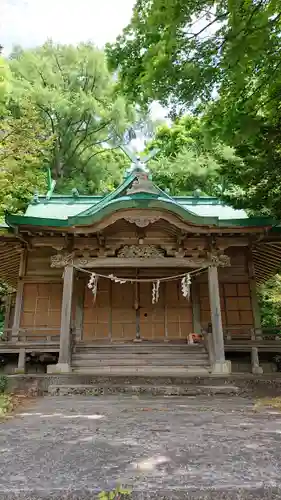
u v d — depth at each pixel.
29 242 13.89
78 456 3.99
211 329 13.84
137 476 3.29
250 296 15.45
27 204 16.98
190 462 3.73
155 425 5.83
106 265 14.03
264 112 9.27
